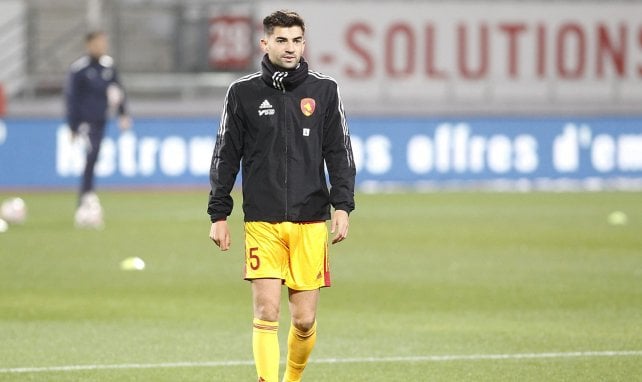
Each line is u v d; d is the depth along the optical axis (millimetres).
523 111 94500
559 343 33031
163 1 103750
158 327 35969
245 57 102125
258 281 24469
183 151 90938
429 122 93312
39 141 89375
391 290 43594
